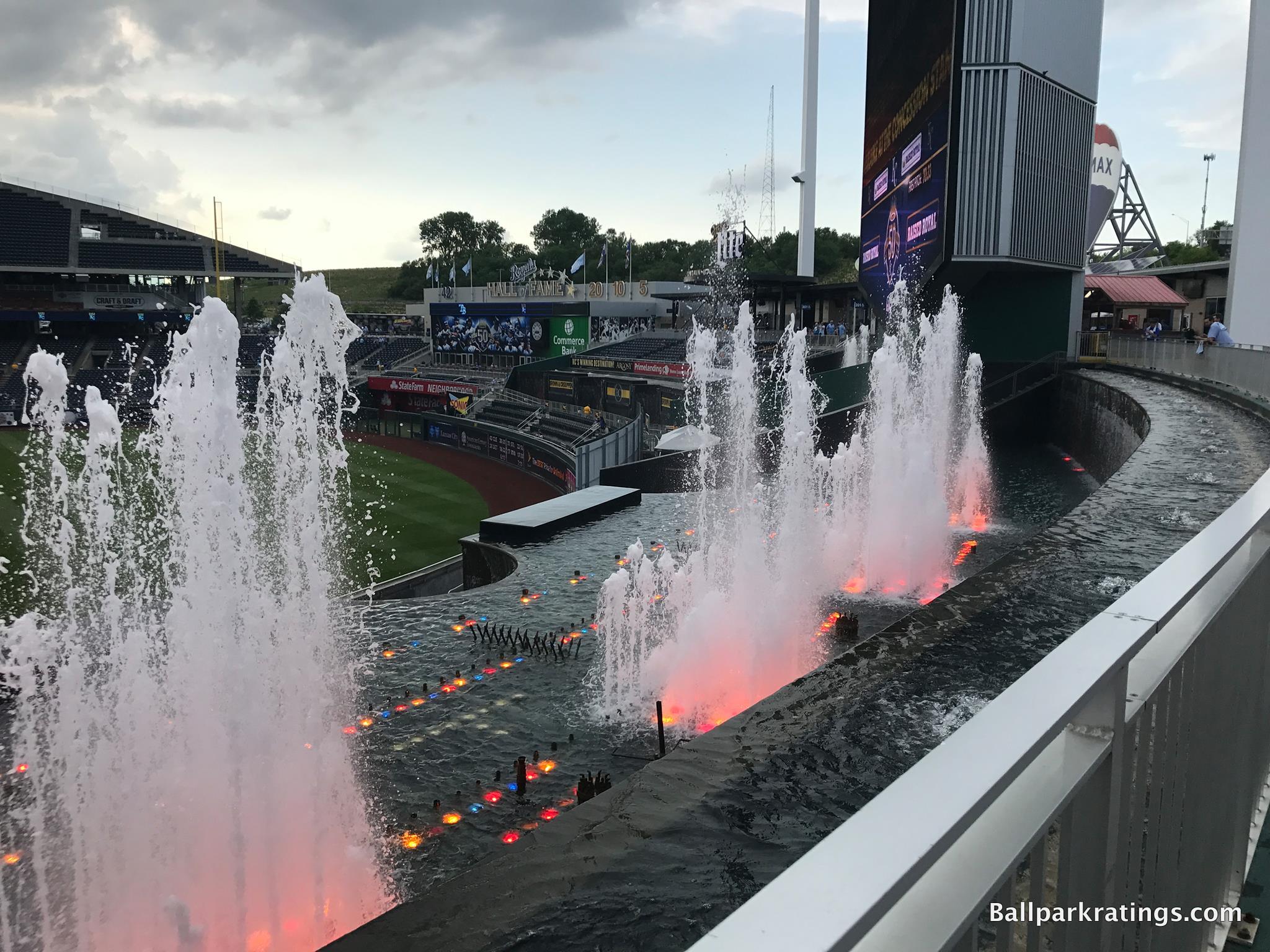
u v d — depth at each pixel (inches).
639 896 92.1
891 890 32.1
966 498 957.8
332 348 472.4
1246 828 101.2
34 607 720.3
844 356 1798.7
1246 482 399.5
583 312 2385.6
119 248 2928.2
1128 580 209.5
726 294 2288.4
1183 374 1072.8
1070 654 52.2
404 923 90.0
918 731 131.3
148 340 2952.8
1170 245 2802.7
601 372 1975.9
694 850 100.5
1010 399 1393.9
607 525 824.3
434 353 2952.8
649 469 1005.8
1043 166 1355.8
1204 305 1835.6
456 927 88.9
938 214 1338.6
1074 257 1471.5
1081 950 55.9
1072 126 1423.5
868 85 1749.5
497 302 2662.4
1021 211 1318.9
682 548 737.6
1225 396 869.2
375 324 3587.6
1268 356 796.0
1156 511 316.8
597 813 109.6
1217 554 73.0
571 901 92.3
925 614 183.6
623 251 4261.8
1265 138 1072.2
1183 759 71.6
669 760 123.7
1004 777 39.4
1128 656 53.0
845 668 155.3
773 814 108.4
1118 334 1509.6
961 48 1262.3
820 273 4018.2
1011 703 46.7
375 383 2549.2
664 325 2541.8
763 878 95.3
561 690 462.6
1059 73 1359.5
